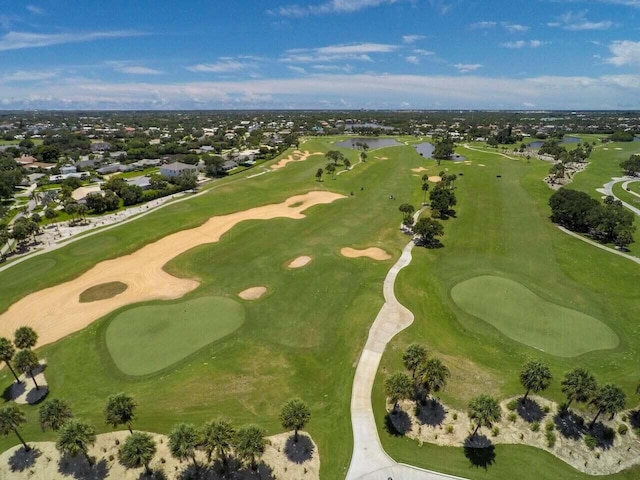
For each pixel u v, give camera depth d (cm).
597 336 4850
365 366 4331
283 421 3297
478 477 3206
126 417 3262
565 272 6562
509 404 3816
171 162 17200
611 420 3709
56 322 5219
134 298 5772
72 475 3216
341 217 9406
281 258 7094
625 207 10362
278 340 4778
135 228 8581
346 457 3338
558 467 3316
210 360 4425
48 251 7531
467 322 5103
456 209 10125
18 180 13650
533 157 18162
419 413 3747
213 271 6619
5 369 4388
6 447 3462
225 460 3247
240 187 12250
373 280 6203
